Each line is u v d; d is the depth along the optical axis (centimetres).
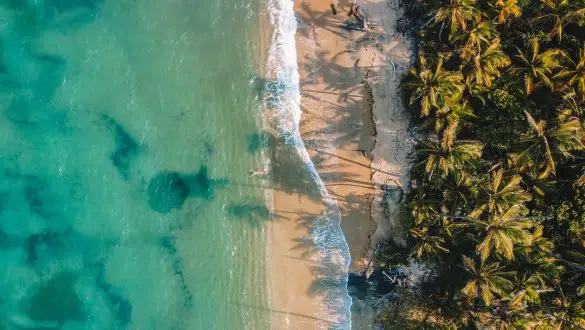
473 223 2255
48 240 2662
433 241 2347
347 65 2577
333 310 2631
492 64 2255
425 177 2459
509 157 2275
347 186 2612
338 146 2605
